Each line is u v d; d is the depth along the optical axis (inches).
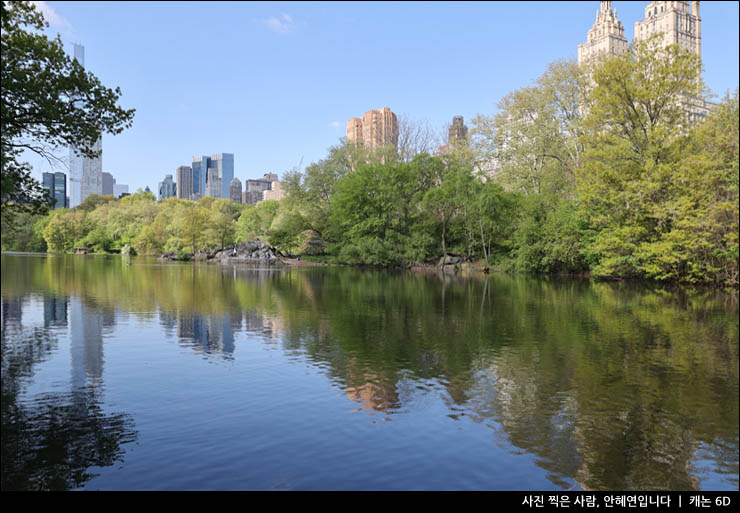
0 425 323.3
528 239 2007.9
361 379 437.7
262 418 338.3
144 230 4242.1
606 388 410.6
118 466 265.6
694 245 1232.2
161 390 402.0
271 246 3454.7
